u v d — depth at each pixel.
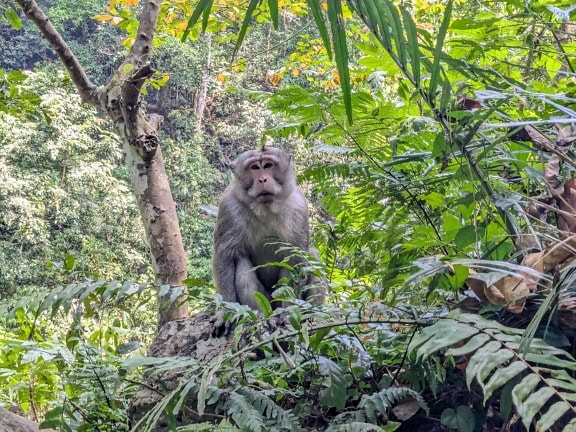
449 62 2.90
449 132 2.93
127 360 3.10
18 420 3.86
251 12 1.82
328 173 4.23
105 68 30.83
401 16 2.53
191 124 27.20
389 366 3.20
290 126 4.67
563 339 2.70
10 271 20.44
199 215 25.02
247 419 2.63
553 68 4.98
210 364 2.80
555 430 2.50
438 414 3.03
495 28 4.31
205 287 3.29
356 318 3.11
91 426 3.40
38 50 31.55
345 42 1.87
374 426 2.60
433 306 3.06
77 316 3.27
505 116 3.21
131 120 6.60
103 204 22.56
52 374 4.23
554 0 4.57
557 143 3.26
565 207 3.04
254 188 5.59
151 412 2.73
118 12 9.13
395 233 3.77
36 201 21.42
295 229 5.77
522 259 3.14
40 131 22.14
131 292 3.14
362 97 4.20
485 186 3.01
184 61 27.28
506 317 2.87
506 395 2.48
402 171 4.20
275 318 3.79
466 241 3.07
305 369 3.16
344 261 4.83
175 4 8.86
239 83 26.89
